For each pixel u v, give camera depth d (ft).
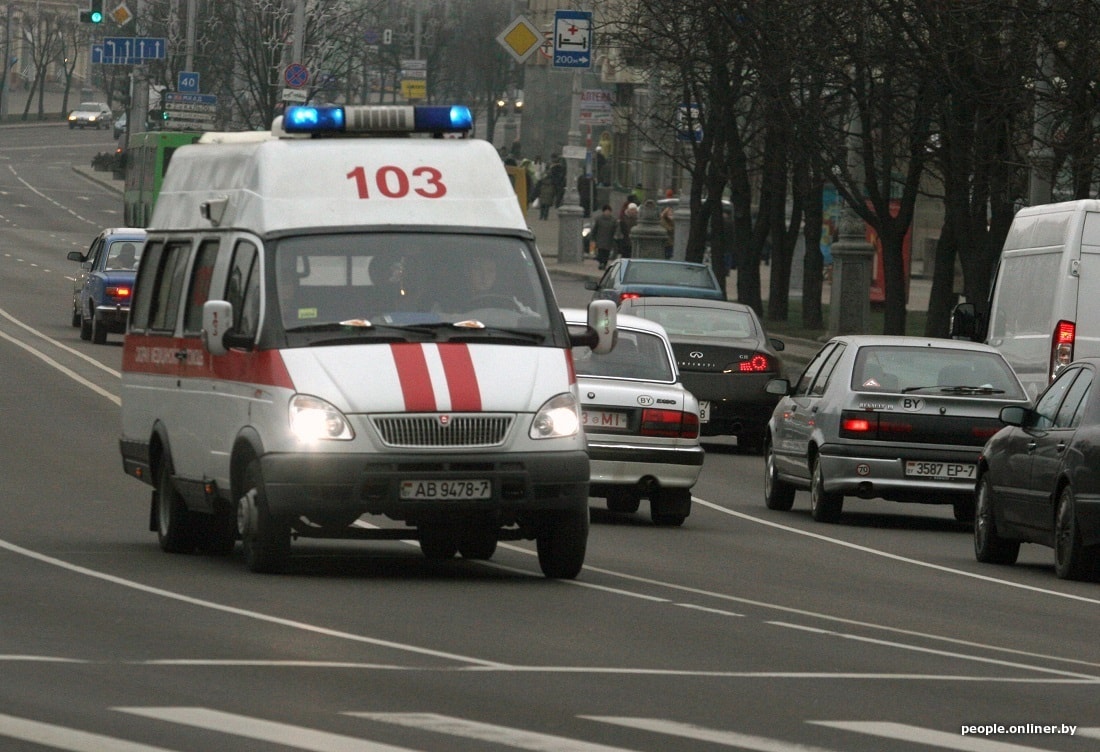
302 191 112.78
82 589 101.50
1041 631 101.35
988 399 155.33
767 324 380.37
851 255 331.77
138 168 536.42
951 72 232.12
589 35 375.45
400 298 109.81
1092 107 214.69
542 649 85.25
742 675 80.02
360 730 64.69
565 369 108.88
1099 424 124.47
